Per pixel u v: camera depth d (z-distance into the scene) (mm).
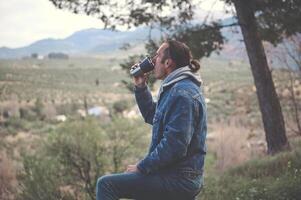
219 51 13773
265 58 12859
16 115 67438
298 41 15586
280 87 16875
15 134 50594
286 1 12672
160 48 4141
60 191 11930
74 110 82562
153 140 4016
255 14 13312
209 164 18047
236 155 19047
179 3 13719
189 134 3822
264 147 20359
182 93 3867
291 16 12812
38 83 165875
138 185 3891
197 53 13492
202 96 4016
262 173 10625
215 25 13469
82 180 12945
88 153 12961
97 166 13125
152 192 3896
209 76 155375
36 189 11852
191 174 3930
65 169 12781
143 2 13773
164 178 3889
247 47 12914
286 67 16406
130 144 13898
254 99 20938
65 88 161250
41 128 58000
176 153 3773
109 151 13594
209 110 64312
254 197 7918
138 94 4492
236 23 13023
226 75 156875
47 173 12055
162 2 13602
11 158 22484
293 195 7520
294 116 16938
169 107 3877
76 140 12961
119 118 14125
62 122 13680
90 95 145375
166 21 13820
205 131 4043
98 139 13109
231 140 20984
